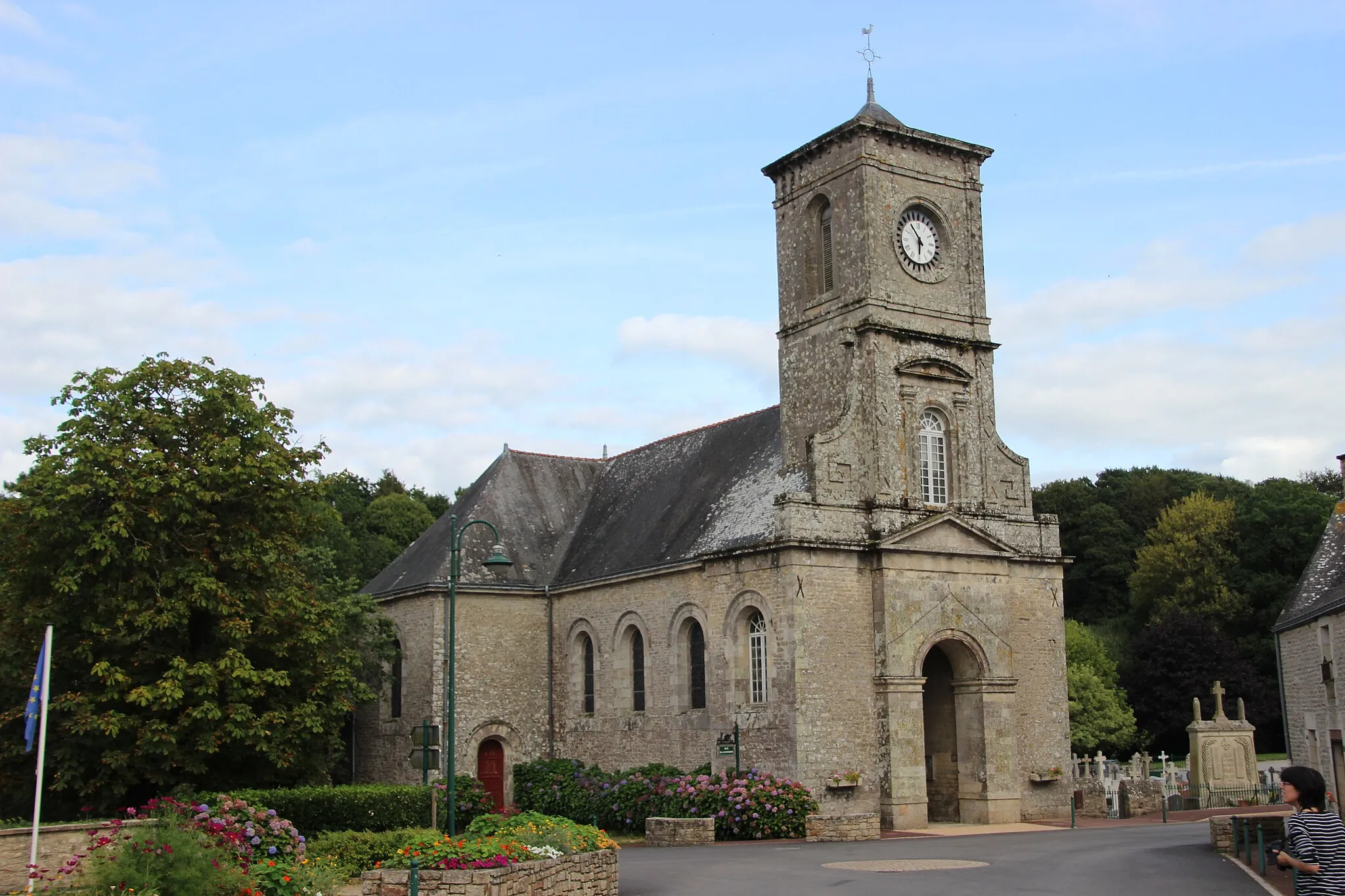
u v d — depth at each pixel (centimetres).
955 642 3588
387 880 1725
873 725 3412
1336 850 1159
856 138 3750
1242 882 1998
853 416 3572
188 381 3123
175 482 2930
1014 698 3653
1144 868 2223
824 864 2400
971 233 3906
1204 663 6362
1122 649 7044
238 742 2948
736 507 3750
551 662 4309
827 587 3400
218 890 1694
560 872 1858
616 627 4028
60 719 2878
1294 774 1204
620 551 4141
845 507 3488
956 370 3753
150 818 2125
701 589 3678
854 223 3728
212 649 3014
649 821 3059
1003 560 3712
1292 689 3394
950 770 3684
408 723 4247
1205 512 7269
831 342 3734
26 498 2991
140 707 2858
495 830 2094
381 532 7156
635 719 3900
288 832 2306
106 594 2900
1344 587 3047
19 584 2989
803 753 3275
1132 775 4484
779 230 4022
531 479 4681
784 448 3819
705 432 4391
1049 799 3728
